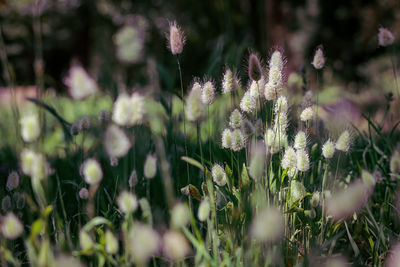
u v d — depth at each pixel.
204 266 0.80
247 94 0.87
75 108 1.56
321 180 0.95
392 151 1.02
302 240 0.90
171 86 1.16
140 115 0.77
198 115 0.79
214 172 0.85
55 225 0.87
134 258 0.79
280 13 3.30
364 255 0.93
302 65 1.08
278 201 0.88
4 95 1.71
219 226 0.88
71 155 1.08
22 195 0.88
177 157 0.99
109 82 1.45
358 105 1.23
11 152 1.18
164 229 0.87
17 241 0.93
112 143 0.76
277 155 0.95
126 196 0.79
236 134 0.85
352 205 0.81
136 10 4.31
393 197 0.96
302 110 0.95
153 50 3.32
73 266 0.75
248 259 0.80
